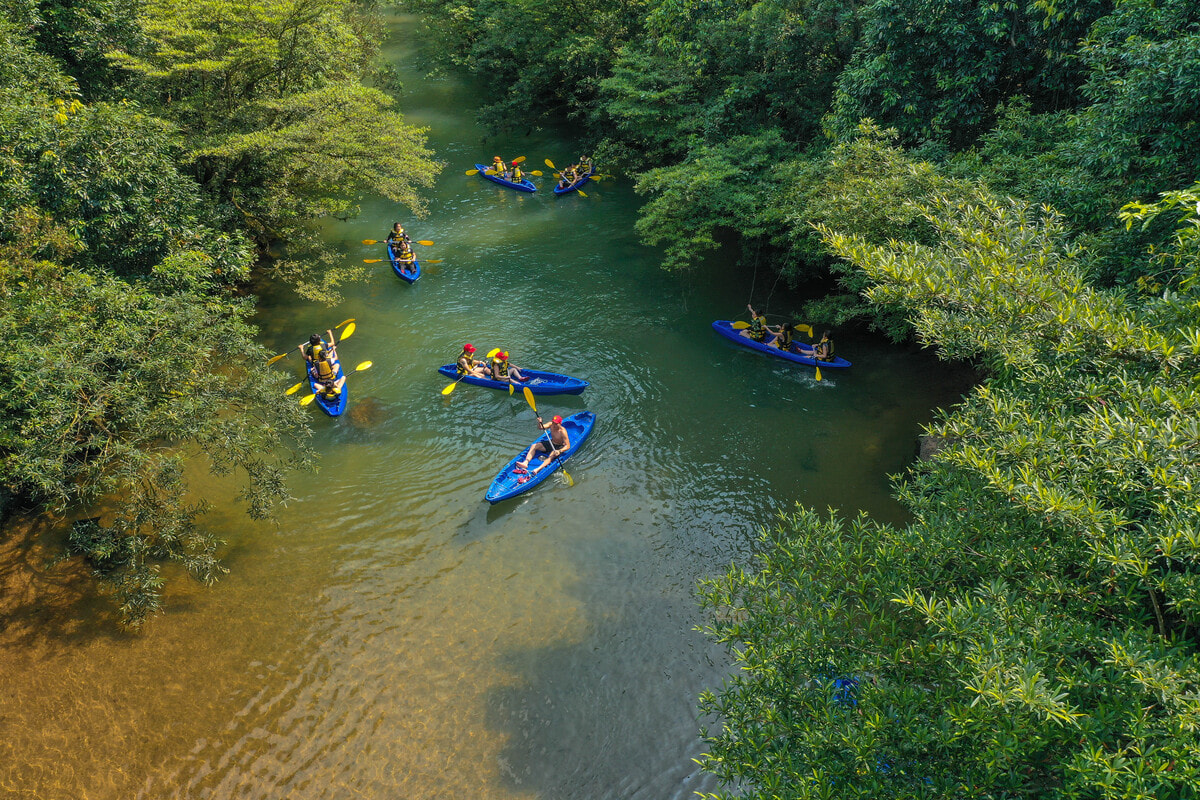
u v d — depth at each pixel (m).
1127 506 5.44
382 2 43.91
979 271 6.16
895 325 16.45
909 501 7.71
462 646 11.43
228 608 11.87
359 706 10.50
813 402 17.05
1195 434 4.59
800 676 6.40
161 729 10.05
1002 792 4.92
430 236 25.55
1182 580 4.80
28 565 12.07
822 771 5.26
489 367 18.02
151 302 12.39
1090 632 5.03
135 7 18.97
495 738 10.12
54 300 11.58
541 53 32.66
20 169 12.65
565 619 11.91
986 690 4.32
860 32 19.14
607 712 10.49
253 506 12.48
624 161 30.00
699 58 23.16
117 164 14.05
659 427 16.45
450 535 13.53
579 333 20.00
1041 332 6.05
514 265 23.61
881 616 6.11
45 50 16.88
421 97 39.34
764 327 18.92
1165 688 4.16
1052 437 5.68
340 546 13.20
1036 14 14.73
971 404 7.12
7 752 9.63
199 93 20.17
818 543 6.98
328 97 20.05
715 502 14.28
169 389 11.78
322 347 16.97
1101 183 11.20
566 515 14.09
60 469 10.39
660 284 22.39
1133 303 8.51
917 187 14.06
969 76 15.35
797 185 17.67
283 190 20.81
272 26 20.19
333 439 15.93
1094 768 4.11
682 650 11.40
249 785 9.47
